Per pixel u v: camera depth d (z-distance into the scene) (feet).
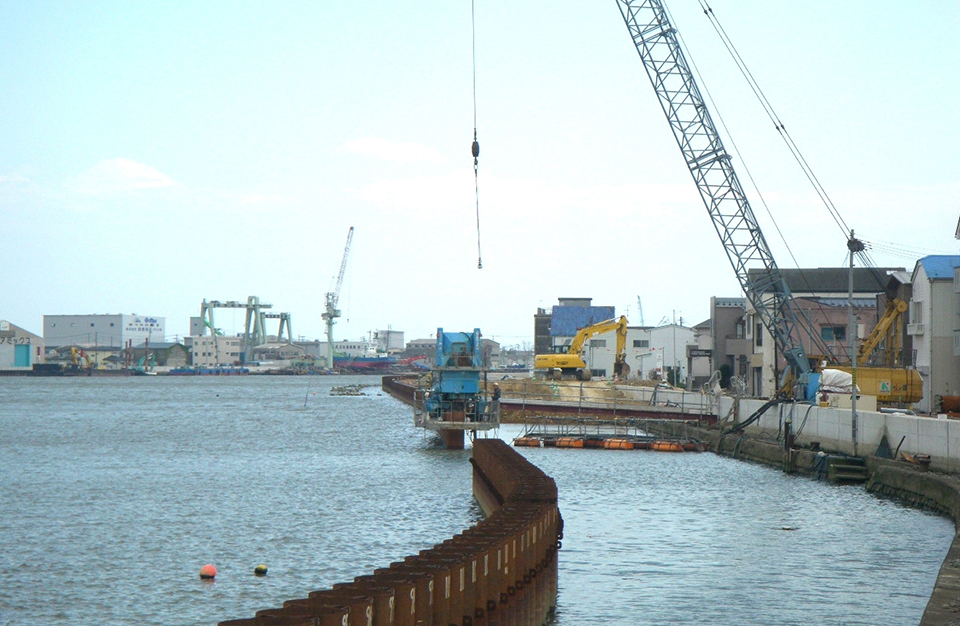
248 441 296.92
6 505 161.68
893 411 220.43
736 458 243.60
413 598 61.93
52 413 463.83
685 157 288.92
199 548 124.77
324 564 115.44
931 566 112.06
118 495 173.58
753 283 296.30
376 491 177.06
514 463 137.18
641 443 263.08
